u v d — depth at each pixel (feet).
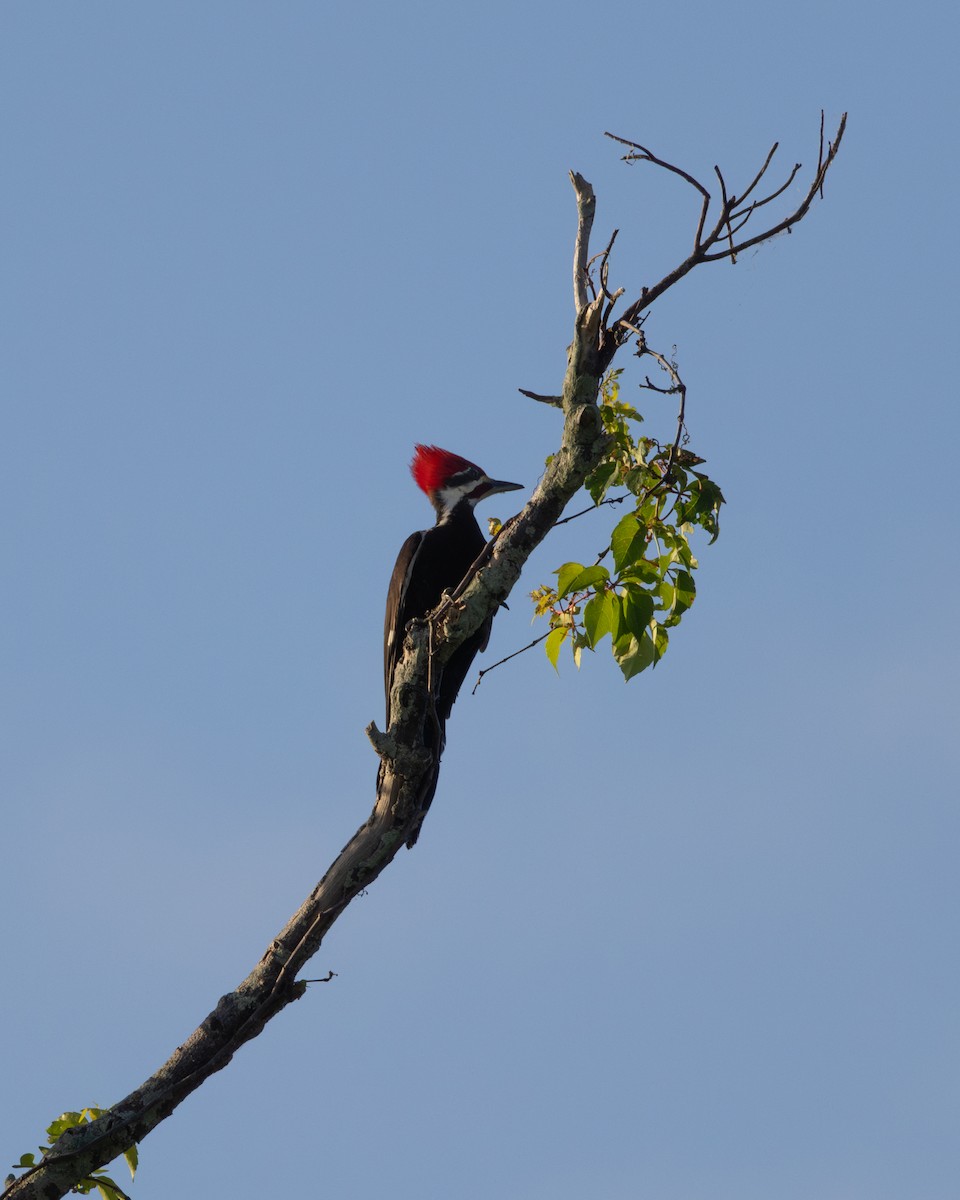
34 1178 32.53
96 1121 33.12
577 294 32.04
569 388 32.22
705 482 33.04
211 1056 34.09
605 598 32.40
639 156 31.22
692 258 31.53
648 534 33.14
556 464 33.04
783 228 31.22
